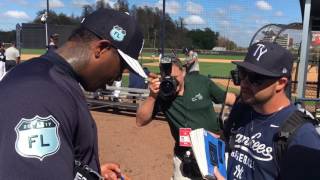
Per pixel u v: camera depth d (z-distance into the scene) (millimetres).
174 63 3848
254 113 2277
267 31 8227
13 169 1354
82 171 1635
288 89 2262
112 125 9508
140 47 1806
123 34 1727
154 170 6637
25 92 1452
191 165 3418
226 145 2500
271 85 2188
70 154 1495
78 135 1600
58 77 1580
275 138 2129
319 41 11398
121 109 11273
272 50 2197
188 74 4066
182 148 3756
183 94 3844
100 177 1747
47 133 1417
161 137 8461
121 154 7367
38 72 1548
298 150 2014
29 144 1383
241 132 2334
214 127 3836
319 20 10570
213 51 24438
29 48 25906
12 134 1385
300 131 2053
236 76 2408
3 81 1539
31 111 1418
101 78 1749
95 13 1751
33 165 1368
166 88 3797
